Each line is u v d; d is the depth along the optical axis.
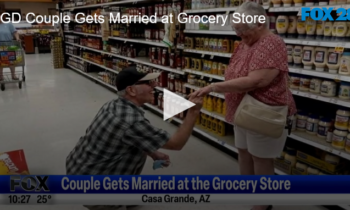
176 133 1.77
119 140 1.71
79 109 5.40
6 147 3.79
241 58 2.18
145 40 5.20
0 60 6.96
